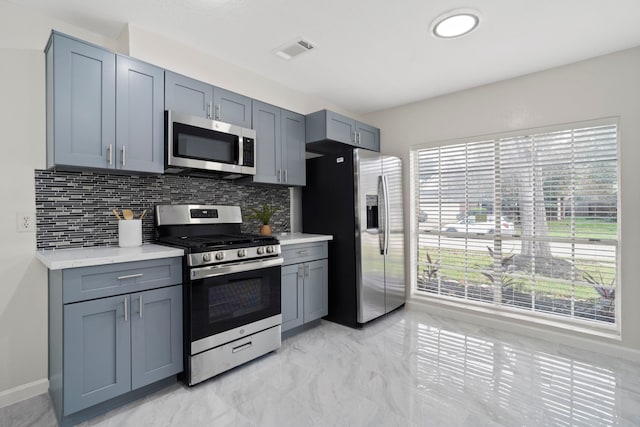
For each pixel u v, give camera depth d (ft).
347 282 9.86
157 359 6.09
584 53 7.97
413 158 11.76
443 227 11.09
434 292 11.38
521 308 9.58
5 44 5.97
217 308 6.77
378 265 10.25
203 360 6.50
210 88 7.72
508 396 6.14
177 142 6.90
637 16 6.44
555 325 8.72
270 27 6.97
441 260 11.19
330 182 10.25
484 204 10.18
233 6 6.23
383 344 8.55
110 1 6.03
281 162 9.49
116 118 6.23
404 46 7.74
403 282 11.45
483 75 9.32
